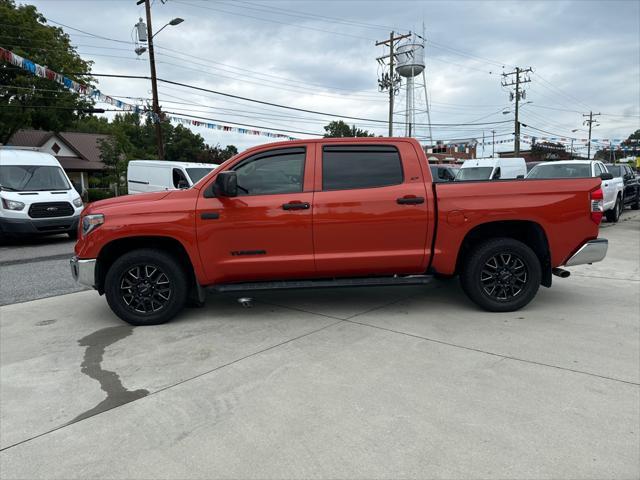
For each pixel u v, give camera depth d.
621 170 16.09
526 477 2.29
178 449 2.62
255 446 2.62
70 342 4.42
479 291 4.96
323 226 4.77
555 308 5.17
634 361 3.66
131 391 3.35
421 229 4.84
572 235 4.91
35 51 24.81
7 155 12.28
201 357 3.96
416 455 2.49
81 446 2.67
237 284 4.91
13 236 11.49
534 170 13.20
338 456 2.50
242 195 4.80
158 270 4.81
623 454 2.46
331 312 5.19
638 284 6.29
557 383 3.29
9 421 2.98
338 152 4.93
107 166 33.91
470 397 3.11
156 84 21.75
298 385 3.36
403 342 4.18
